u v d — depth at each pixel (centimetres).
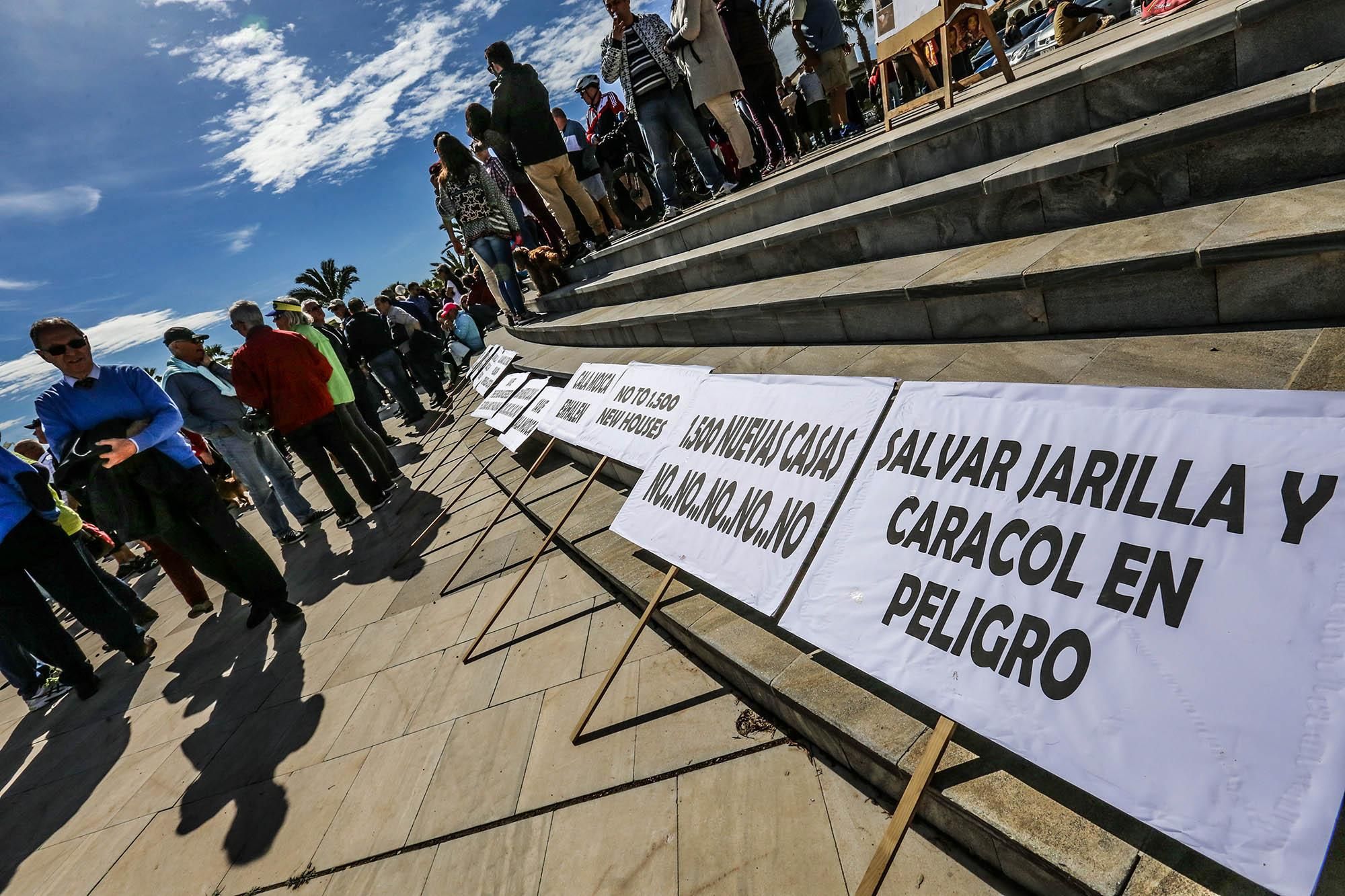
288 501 630
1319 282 182
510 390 626
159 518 368
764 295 383
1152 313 220
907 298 287
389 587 409
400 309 959
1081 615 122
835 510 184
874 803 156
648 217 873
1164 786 103
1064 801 124
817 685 172
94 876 249
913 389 173
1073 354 227
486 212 806
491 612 318
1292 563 99
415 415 948
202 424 559
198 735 323
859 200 416
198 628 476
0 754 401
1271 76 242
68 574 407
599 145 825
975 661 135
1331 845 93
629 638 220
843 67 678
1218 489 110
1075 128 305
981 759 138
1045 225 283
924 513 157
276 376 511
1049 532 131
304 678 335
